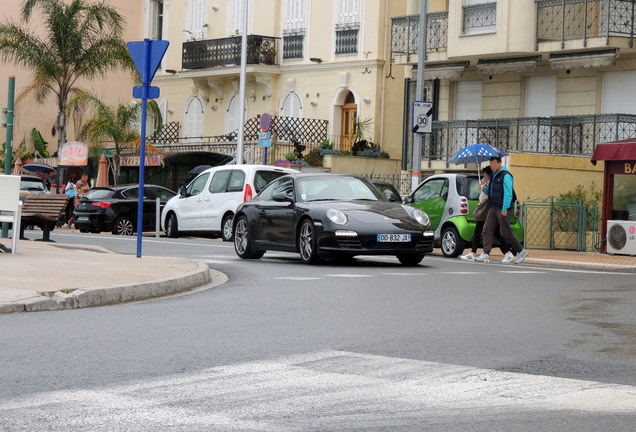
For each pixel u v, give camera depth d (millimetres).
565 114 35219
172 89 55906
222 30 52688
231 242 29297
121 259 17812
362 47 45562
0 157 57750
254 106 50562
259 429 6168
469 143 37062
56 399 6918
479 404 6953
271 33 49719
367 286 15258
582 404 6984
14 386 7336
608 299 13883
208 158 49000
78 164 47250
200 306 12492
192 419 6402
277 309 12234
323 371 8070
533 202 30156
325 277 16703
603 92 34125
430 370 8172
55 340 9469
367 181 21406
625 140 27469
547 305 13047
